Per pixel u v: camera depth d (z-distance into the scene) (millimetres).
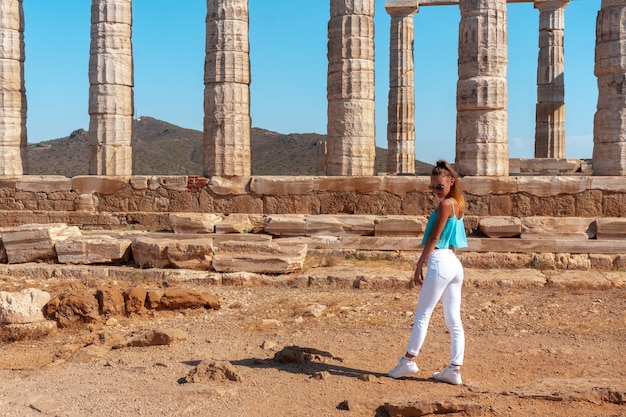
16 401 6320
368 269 13859
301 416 5992
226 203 18219
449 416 5996
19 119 20641
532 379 7047
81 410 6070
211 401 6344
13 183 19797
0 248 15047
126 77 19906
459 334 6867
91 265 14250
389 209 16984
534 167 28391
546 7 30859
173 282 13031
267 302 11453
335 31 17859
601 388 6402
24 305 9516
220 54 18375
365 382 6914
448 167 6961
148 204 18891
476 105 16219
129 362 7883
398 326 9602
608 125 16156
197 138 90188
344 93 17750
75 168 71438
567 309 10570
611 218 15180
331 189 17375
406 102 31844
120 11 19719
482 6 16172
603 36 16141
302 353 7707
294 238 16109
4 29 20203
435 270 6762
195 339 9023
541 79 31203
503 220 15398
